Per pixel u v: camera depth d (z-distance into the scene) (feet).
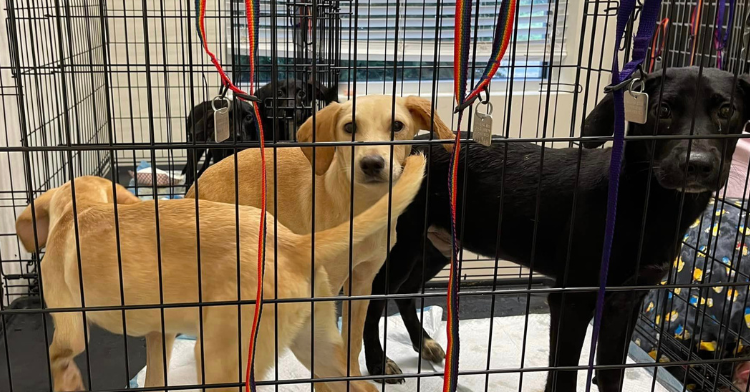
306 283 4.96
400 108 6.45
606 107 6.43
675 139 4.96
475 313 9.86
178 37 14.66
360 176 6.11
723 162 5.19
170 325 5.20
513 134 12.42
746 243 7.82
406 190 4.68
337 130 6.39
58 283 5.43
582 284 6.25
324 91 10.43
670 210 5.78
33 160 10.37
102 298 5.23
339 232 4.92
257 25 3.79
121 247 5.18
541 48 12.62
